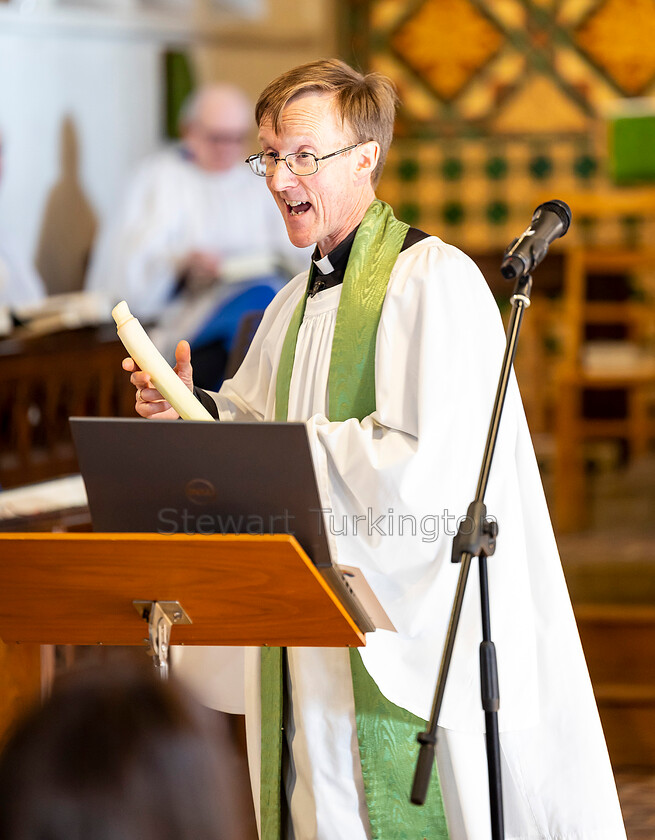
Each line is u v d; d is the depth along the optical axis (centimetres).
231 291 1977
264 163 575
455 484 532
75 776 220
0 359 1317
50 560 443
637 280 2191
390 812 560
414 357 549
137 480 455
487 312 560
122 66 1986
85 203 1970
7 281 1872
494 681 452
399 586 534
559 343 2230
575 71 2325
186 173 2011
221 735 239
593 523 1636
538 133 2341
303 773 569
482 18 2333
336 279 598
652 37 2305
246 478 444
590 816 562
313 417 557
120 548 435
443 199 2369
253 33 2098
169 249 1989
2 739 228
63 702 228
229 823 223
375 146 571
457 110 2355
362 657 543
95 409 1415
